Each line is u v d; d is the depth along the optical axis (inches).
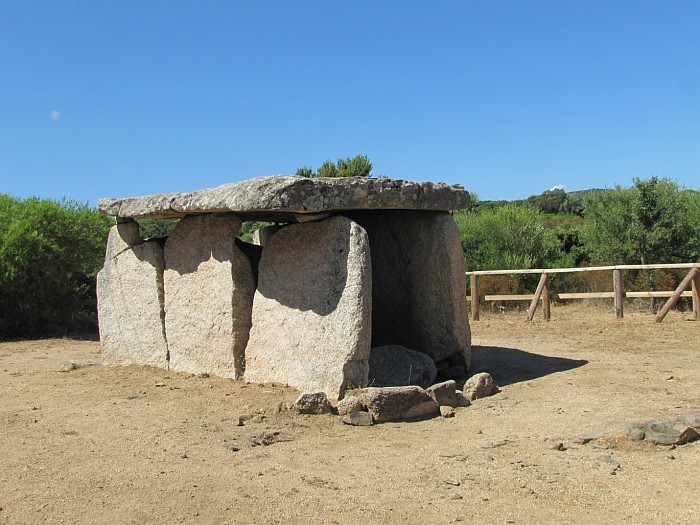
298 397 227.0
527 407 228.4
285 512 145.5
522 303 572.7
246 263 275.1
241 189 240.8
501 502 148.4
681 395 234.4
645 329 405.4
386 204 253.9
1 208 490.6
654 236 542.3
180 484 162.6
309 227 252.7
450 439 195.5
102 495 156.6
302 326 249.3
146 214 291.6
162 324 298.7
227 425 210.5
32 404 245.8
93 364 320.8
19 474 171.8
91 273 528.4
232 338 269.1
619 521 137.5
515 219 637.3
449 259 285.9
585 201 605.6
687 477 159.8
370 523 139.5
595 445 185.2
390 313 313.0
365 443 192.7
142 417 222.7
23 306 461.4
